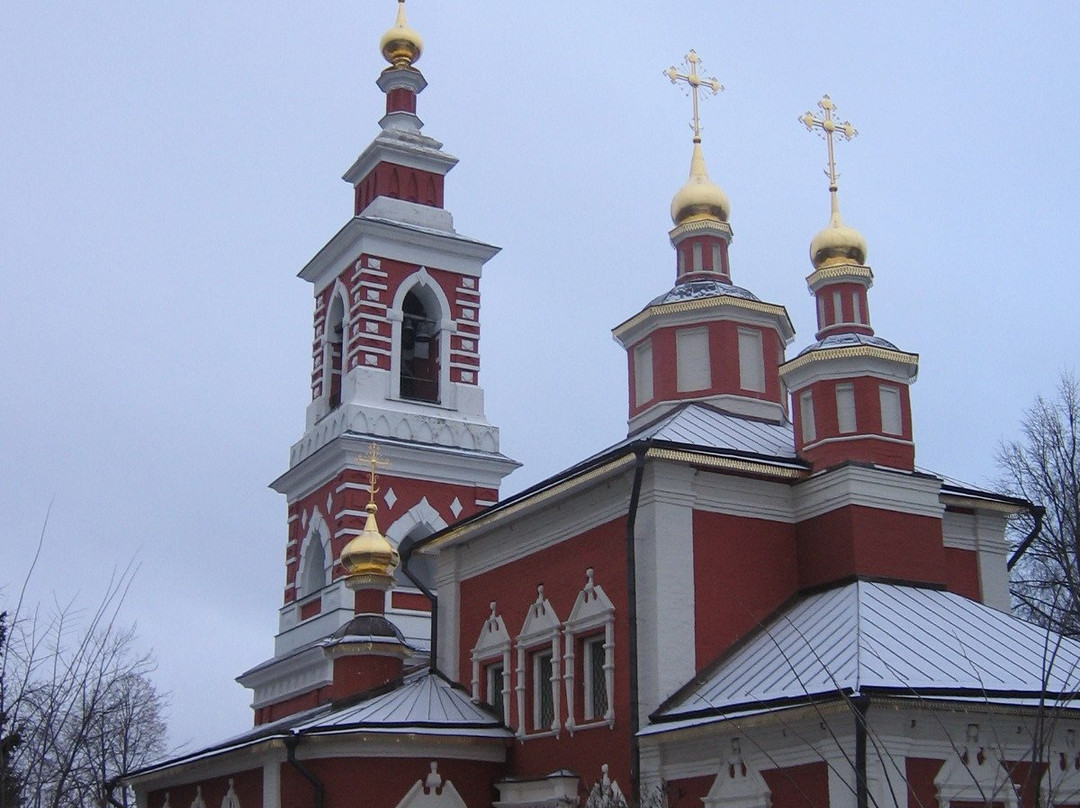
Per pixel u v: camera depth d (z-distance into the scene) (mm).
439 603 36312
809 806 23141
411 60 55406
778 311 36219
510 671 32500
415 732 30453
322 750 30391
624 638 28406
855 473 28562
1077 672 25250
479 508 48344
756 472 29125
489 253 52156
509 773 31594
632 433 36094
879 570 28156
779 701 23859
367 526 39156
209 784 35531
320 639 44844
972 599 29453
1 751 20109
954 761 23094
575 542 30938
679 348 35969
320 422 49750
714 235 37844
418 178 52844
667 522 28234
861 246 33625
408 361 50719
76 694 21188
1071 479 43031
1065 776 22141
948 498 30578
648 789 26359
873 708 22453
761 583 28875
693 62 39750
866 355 29719
